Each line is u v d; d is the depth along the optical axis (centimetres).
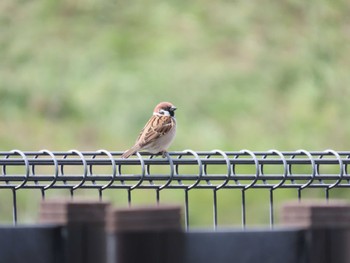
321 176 603
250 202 1502
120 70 2012
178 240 432
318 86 1980
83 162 581
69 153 592
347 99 1944
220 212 1497
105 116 1888
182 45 2098
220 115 1881
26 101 1950
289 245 440
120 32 2150
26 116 1906
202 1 2234
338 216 444
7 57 2098
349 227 445
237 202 1497
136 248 430
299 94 1955
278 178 600
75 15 2217
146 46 2102
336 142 1819
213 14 2195
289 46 2098
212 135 1811
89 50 2094
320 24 2136
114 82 1962
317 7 2162
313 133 1833
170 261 432
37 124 1875
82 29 2172
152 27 2172
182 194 1509
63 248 445
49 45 2122
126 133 1847
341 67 2042
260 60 2050
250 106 1909
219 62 2039
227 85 1967
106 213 445
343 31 2131
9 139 1809
